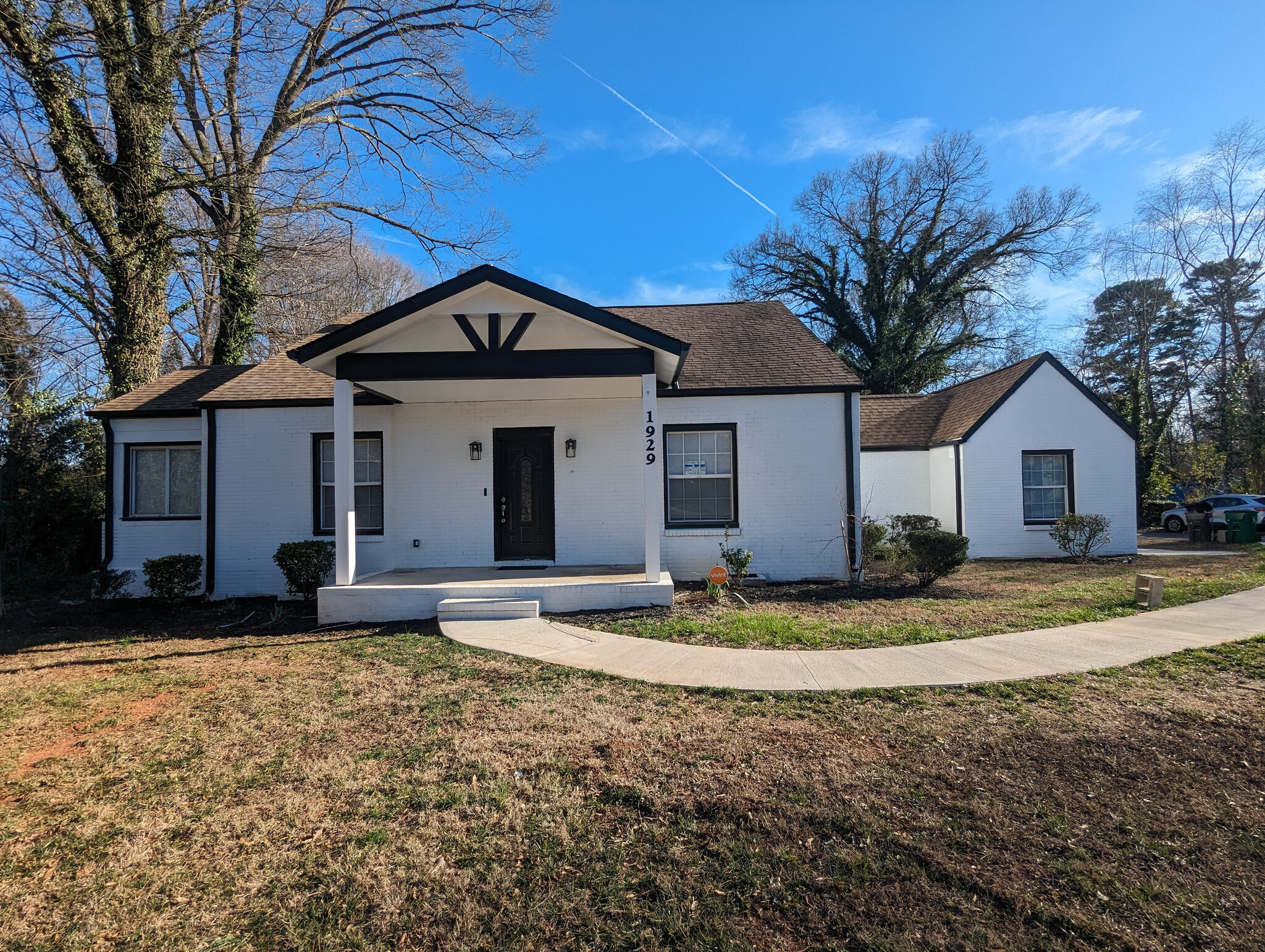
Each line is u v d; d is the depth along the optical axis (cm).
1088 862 297
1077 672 569
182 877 308
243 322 1672
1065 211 3253
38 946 265
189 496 1182
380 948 257
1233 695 511
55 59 1212
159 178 1470
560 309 855
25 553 1328
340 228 2017
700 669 605
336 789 388
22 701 577
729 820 340
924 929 258
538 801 365
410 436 1127
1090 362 3525
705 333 1310
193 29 1359
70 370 1702
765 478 1120
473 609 854
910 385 3341
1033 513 1538
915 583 1075
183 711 543
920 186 3428
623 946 254
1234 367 2936
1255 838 315
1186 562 1374
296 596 1099
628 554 1120
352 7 1661
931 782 375
